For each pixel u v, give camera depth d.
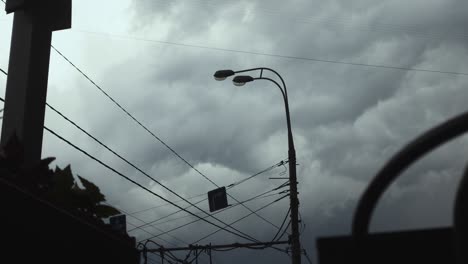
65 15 8.22
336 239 1.74
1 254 4.12
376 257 1.74
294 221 17.67
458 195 1.50
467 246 1.46
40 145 7.72
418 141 1.44
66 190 5.31
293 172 18.28
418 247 1.74
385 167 1.51
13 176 4.62
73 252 5.12
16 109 7.67
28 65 7.83
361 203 1.59
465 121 1.37
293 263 17.20
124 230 6.57
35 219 4.62
